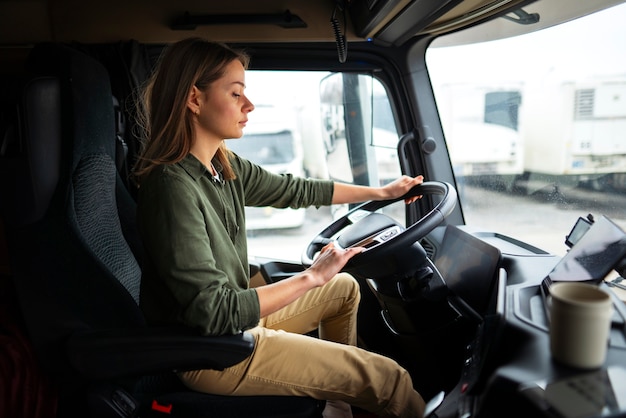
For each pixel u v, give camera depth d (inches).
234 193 63.1
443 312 69.2
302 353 55.5
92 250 54.0
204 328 49.3
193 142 56.9
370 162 100.0
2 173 49.9
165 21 81.0
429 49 89.8
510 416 36.0
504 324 45.7
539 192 74.7
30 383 53.9
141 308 56.8
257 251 113.0
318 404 56.6
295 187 72.9
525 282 55.7
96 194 57.0
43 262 51.6
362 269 66.0
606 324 33.3
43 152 51.0
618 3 61.1
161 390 58.5
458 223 94.9
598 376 33.4
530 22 73.2
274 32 82.7
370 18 75.3
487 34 80.8
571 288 35.4
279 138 129.7
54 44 55.0
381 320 88.8
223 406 54.4
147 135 65.1
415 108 91.6
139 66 80.0
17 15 79.9
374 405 57.1
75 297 52.3
